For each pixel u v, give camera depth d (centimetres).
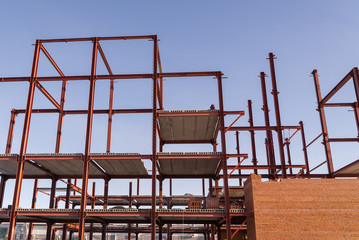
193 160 2867
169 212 2445
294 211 2281
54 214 2469
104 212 2466
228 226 2377
